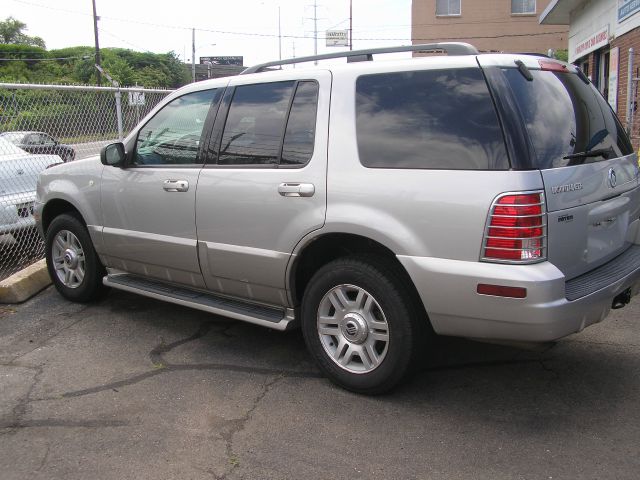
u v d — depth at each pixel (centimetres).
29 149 744
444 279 323
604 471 290
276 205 387
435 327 339
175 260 459
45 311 543
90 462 308
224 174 418
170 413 356
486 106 322
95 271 541
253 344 459
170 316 525
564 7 1753
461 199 317
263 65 438
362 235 348
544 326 305
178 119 464
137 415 354
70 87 736
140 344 462
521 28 3791
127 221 488
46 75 7869
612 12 1373
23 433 336
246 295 427
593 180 347
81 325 506
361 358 368
